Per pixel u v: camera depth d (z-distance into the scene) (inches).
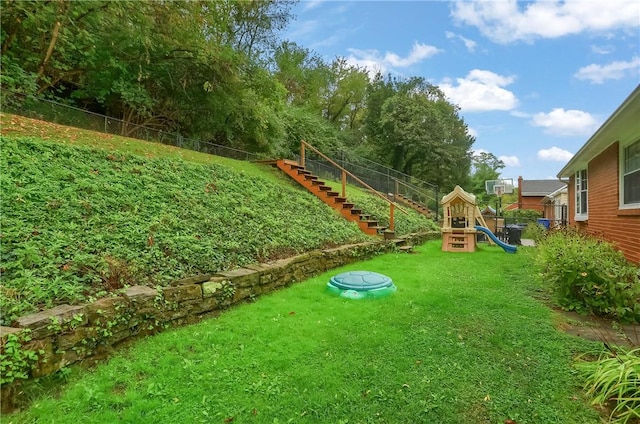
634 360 93.0
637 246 236.5
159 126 530.9
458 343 126.1
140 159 263.6
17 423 79.6
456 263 295.7
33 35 358.3
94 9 366.6
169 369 103.9
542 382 100.0
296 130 808.9
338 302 172.4
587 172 388.5
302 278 220.1
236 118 584.1
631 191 255.3
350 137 1121.4
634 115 207.3
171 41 457.4
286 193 352.8
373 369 106.7
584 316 157.2
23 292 108.0
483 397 92.8
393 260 303.7
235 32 715.4
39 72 361.1
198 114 564.1
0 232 132.5
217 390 94.3
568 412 86.7
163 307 131.3
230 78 535.2
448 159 1056.8
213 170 313.9
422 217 593.6
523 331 138.0
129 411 84.6
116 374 100.0
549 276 176.2
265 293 184.1
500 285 215.8
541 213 1048.8
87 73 436.1
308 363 110.3
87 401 87.5
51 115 314.3
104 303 112.5
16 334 88.0
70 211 163.2
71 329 100.6
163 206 207.8
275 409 87.0
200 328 134.7
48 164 196.2
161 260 157.0
